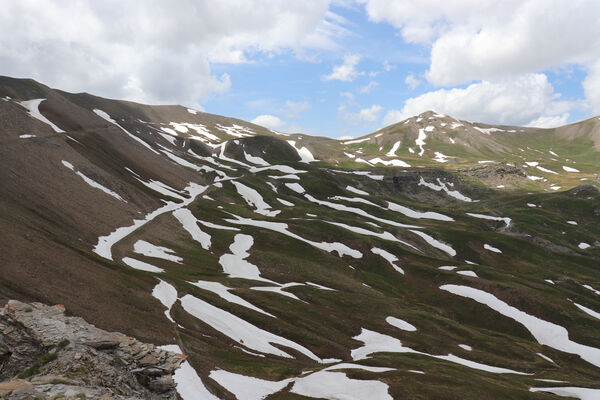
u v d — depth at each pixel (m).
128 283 64.19
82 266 60.88
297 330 70.06
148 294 64.25
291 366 57.53
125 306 55.34
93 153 137.38
